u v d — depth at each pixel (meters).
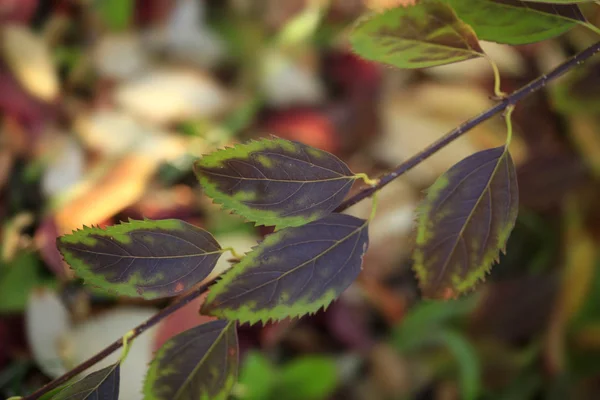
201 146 0.83
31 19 0.85
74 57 0.85
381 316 0.88
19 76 0.80
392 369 0.84
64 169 0.78
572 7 0.52
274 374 0.78
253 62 0.92
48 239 0.72
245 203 0.49
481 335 0.86
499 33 0.53
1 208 0.76
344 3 0.96
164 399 0.50
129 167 0.78
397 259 0.85
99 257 0.49
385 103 0.89
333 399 0.83
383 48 0.52
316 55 0.93
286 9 0.93
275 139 0.49
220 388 0.50
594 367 0.85
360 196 0.50
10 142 0.78
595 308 0.86
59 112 0.81
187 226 0.50
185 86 0.86
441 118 0.88
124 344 0.50
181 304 0.50
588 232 0.87
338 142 0.88
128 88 0.84
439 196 0.50
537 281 0.86
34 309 0.71
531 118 0.87
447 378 0.86
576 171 0.86
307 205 0.49
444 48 0.52
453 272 0.50
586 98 0.71
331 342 0.85
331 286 0.49
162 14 0.90
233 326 0.50
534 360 0.86
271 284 0.49
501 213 0.50
